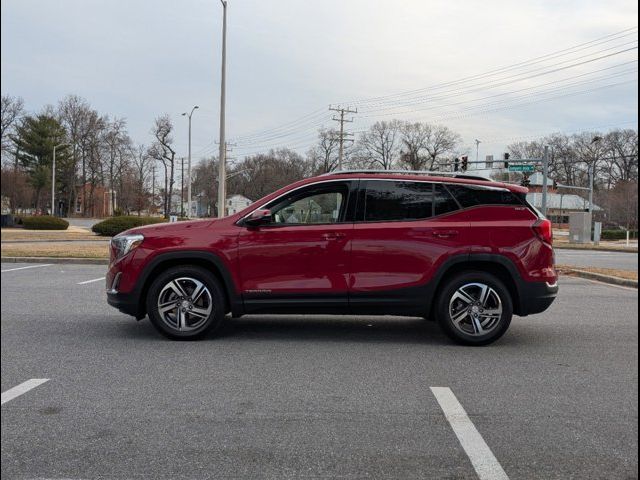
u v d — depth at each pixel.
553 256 6.54
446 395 4.69
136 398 4.56
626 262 21.05
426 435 3.87
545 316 8.55
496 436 3.87
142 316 6.70
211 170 97.31
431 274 6.35
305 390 4.79
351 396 4.65
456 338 6.40
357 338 6.81
